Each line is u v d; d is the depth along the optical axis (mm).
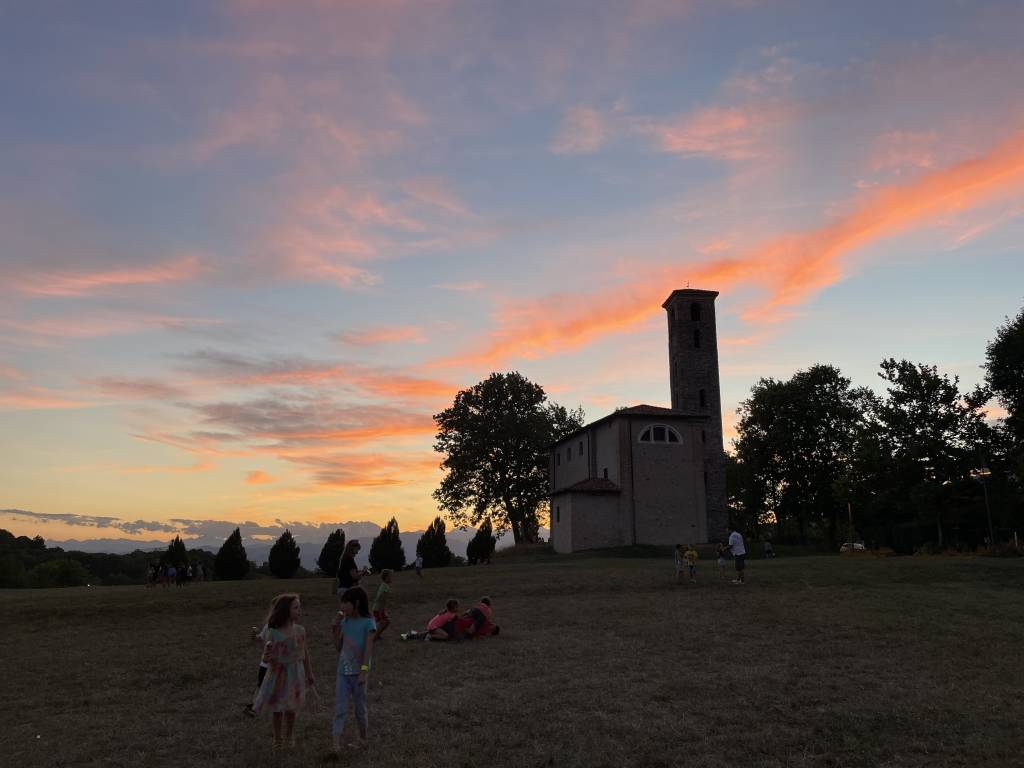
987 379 57906
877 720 9898
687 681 12430
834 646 15578
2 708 11336
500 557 60781
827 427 73875
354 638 8953
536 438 72375
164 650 16484
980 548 43656
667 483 54562
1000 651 14852
